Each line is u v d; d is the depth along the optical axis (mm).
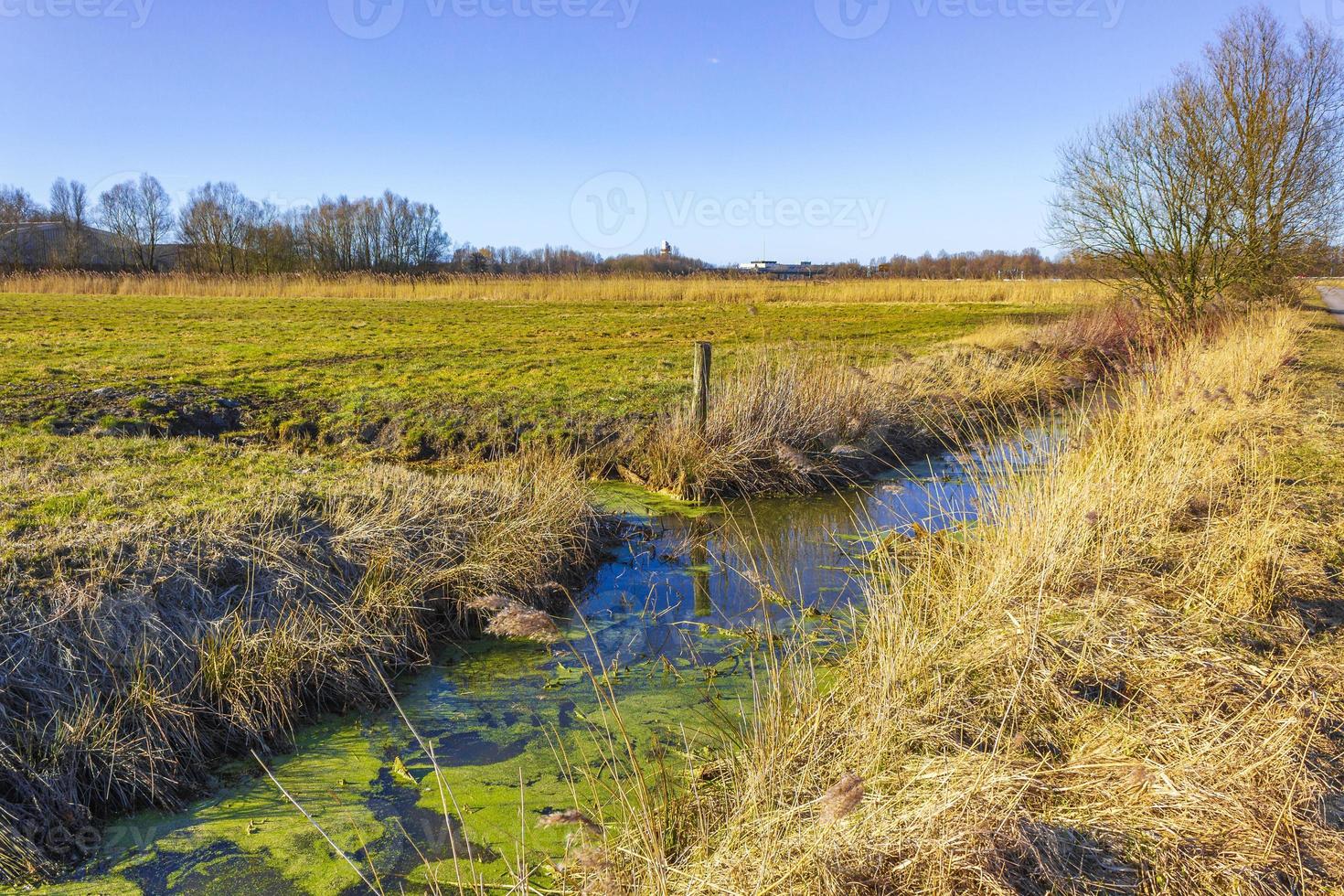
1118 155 20578
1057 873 3064
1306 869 3055
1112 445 7512
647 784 4184
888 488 9484
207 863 3717
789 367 11086
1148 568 5609
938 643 4676
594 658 5656
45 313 24625
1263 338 14312
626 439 10211
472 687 5297
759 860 3117
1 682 4039
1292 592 5199
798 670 4688
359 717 4918
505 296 38000
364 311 28750
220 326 21656
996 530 6191
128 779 4039
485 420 10641
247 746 4504
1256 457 7551
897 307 33969
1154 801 3379
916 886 3027
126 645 4473
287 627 5027
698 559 7512
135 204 56844
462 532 6543
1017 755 3758
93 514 5609
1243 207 19391
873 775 3682
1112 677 4371
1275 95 19219
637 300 36938
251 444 9023
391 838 3889
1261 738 3648
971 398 12688
